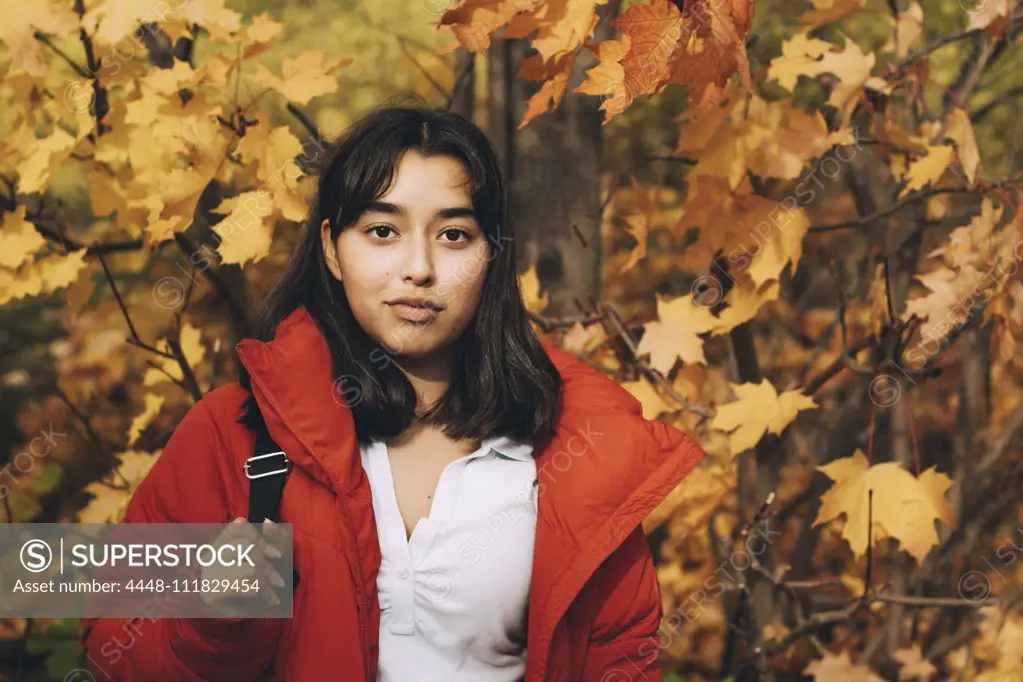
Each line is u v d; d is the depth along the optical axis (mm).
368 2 5211
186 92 2277
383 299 1575
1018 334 2889
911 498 2215
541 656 1611
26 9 2074
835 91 2182
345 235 1593
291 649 1542
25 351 5488
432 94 4289
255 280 2773
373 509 1590
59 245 2371
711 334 2506
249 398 1640
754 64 2285
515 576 1635
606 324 2541
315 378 1601
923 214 2721
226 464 1617
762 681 2680
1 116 2350
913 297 2611
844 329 2451
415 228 1571
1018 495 3072
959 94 2605
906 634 2988
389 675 1587
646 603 1778
